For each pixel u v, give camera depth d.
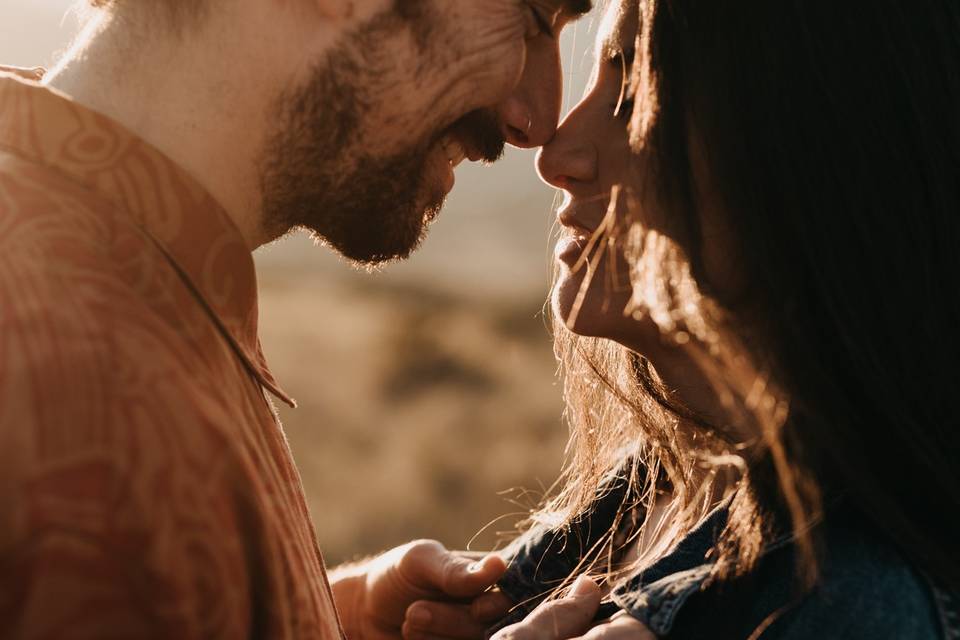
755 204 1.04
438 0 1.08
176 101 0.99
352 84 1.06
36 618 0.68
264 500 0.87
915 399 1.01
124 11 1.00
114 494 0.72
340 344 11.55
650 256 1.14
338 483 7.25
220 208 0.96
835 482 1.02
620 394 1.39
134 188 0.90
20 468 0.70
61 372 0.74
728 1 1.05
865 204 1.02
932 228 1.02
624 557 1.39
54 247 0.81
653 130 1.11
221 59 1.00
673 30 1.09
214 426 0.83
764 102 1.04
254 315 1.02
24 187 0.85
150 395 0.78
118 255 0.86
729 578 0.99
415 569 1.44
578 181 1.24
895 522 0.96
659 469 1.38
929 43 1.03
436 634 1.41
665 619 0.99
